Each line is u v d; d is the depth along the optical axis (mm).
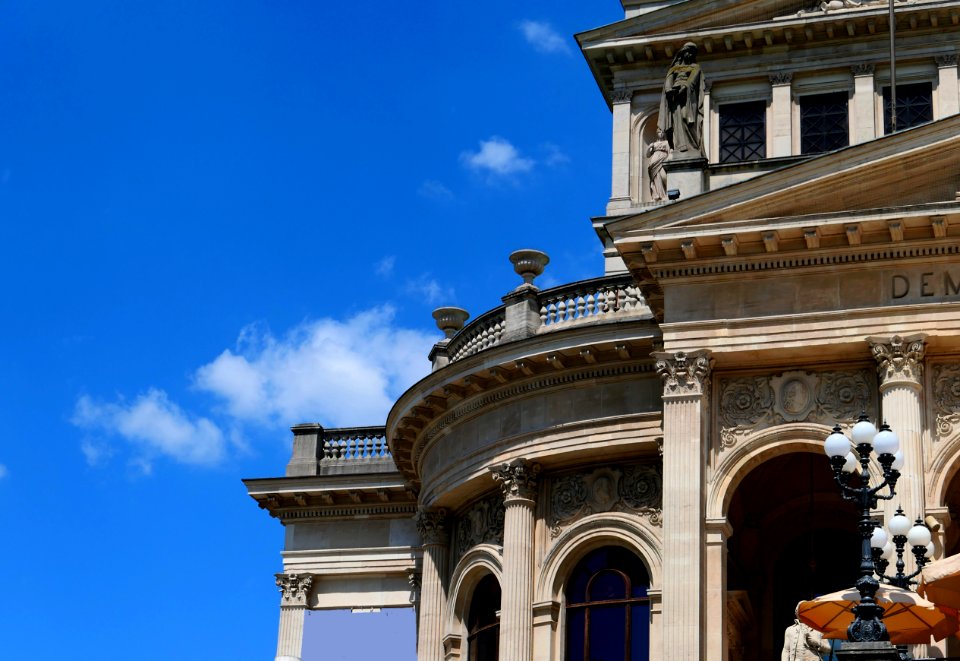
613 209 55156
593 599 45625
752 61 55656
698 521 39750
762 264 41062
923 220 39531
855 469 32281
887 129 54219
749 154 55094
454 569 49344
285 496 57625
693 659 38562
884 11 54156
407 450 52062
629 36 56188
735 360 41156
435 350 51219
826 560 47594
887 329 40000
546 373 46406
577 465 46406
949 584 33031
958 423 39562
